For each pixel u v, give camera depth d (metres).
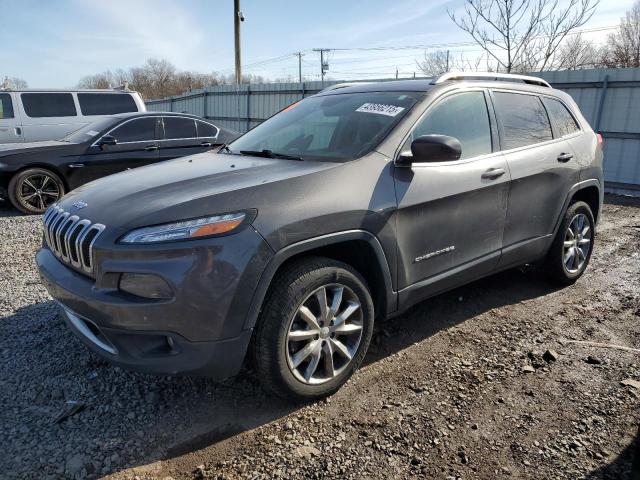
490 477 2.25
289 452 2.41
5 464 2.30
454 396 2.86
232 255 2.36
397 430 2.57
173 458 2.38
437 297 4.29
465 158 3.44
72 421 2.62
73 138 8.47
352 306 2.85
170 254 2.29
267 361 2.55
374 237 2.85
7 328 3.63
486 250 3.61
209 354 2.39
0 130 10.69
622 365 3.19
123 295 2.36
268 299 2.54
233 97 19.05
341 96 3.91
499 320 3.86
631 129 9.68
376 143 3.08
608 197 9.69
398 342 3.50
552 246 4.32
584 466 2.31
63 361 3.18
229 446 2.46
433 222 3.17
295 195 2.61
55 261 2.81
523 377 3.05
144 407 2.75
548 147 4.08
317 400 2.82
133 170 3.36
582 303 4.21
